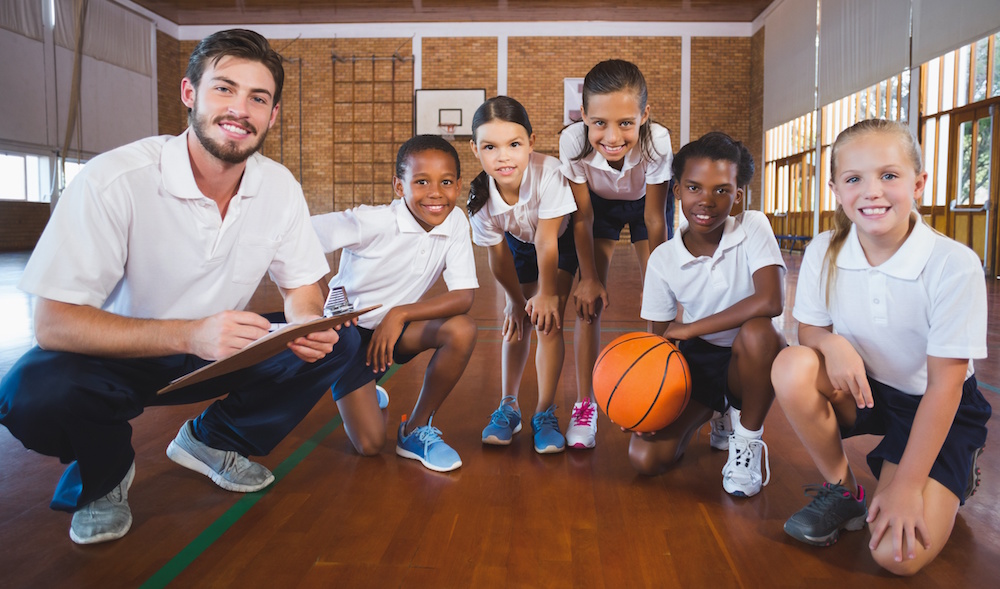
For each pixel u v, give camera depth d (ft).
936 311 3.73
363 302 5.85
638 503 4.63
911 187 3.71
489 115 5.46
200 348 3.65
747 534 4.15
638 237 7.86
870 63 29.14
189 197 3.90
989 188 24.21
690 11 39.45
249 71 3.77
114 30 38.78
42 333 3.67
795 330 11.94
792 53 36.22
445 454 5.29
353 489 4.87
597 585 3.50
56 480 4.99
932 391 3.70
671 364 4.71
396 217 5.59
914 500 3.56
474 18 40.63
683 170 4.90
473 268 5.87
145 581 3.51
